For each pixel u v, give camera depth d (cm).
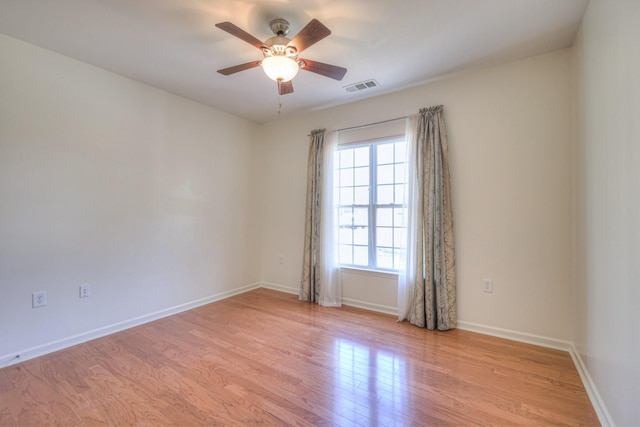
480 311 284
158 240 324
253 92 333
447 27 216
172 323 310
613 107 153
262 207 451
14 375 211
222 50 248
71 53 251
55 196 250
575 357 231
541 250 257
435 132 295
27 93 235
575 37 227
